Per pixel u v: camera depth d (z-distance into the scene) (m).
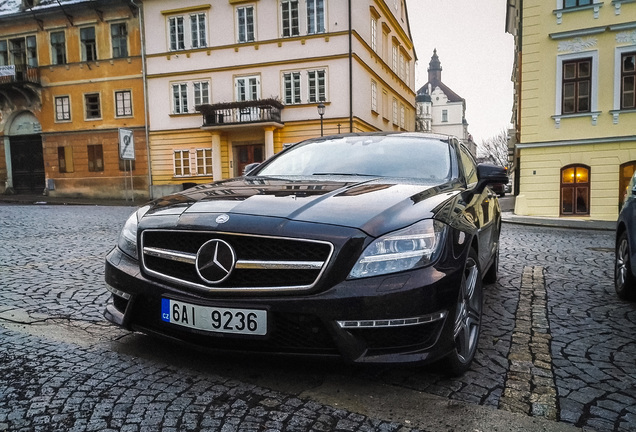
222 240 2.22
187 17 23.72
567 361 2.79
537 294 4.47
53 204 20.31
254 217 2.28
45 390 2.27
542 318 3.68
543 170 15.63
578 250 7.56
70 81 25.75
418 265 2.17
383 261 2.13
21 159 27.28
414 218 2.32
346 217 2.26
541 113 15.49
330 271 2.10
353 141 3.99
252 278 2.20
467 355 2.57
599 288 4.76
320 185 2.86
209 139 23.81
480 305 2.83
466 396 2.29
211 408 2.11
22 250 6.76
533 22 15.38
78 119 25.80
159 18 24.03
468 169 3.94
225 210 2.39
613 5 14.45
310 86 22.41
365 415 2.07
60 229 9.55
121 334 3.07
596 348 3.02
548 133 15.46
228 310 2.17
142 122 24.86
